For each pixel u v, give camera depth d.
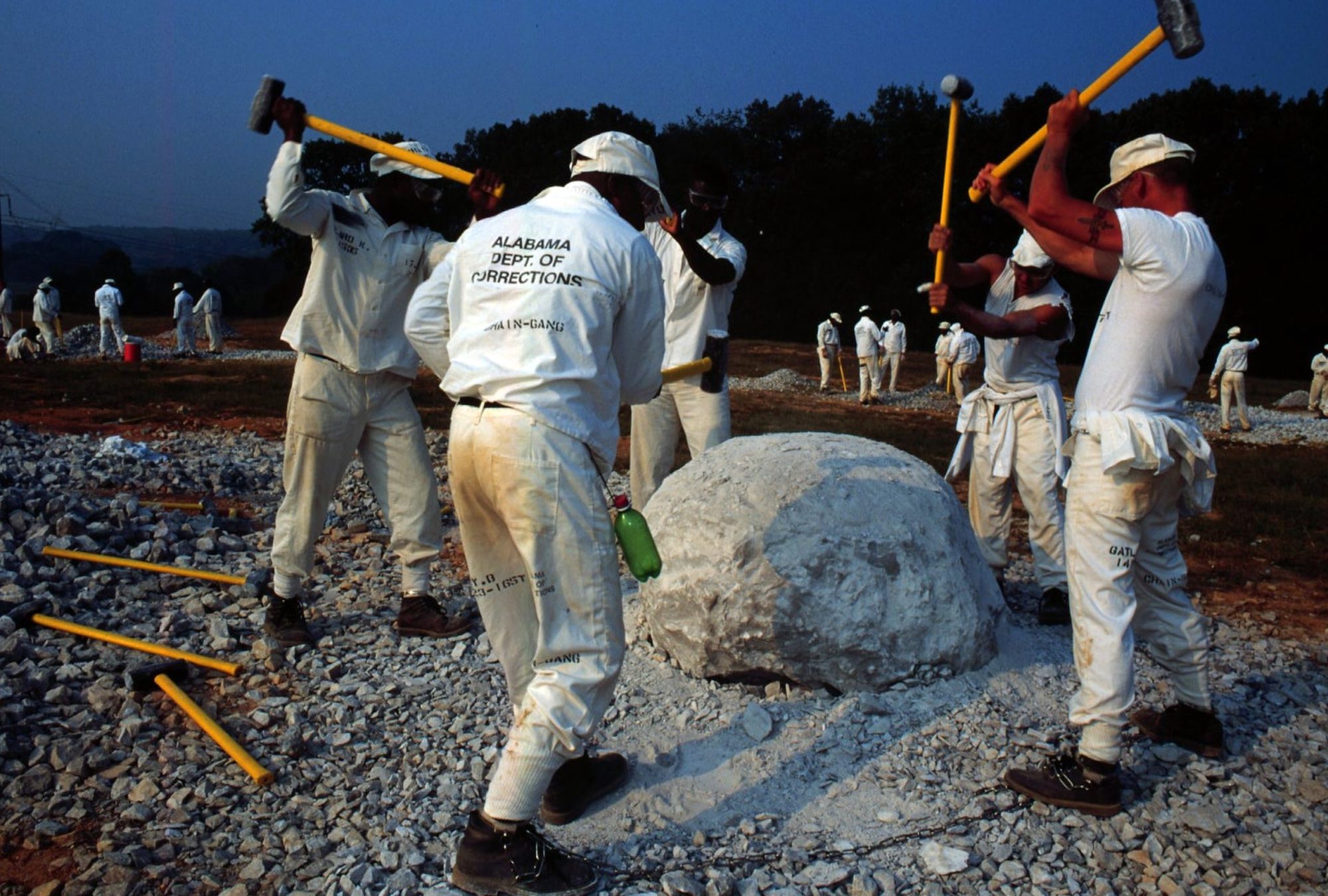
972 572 4.67
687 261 5.48
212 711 4.41
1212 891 3.31
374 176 5.15
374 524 7.69
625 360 3.39
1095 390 3.74
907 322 48.75
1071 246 3.79
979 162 46.84
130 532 6.57
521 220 3.25
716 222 5.83
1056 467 5.48
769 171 56.16
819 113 57.00
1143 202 3.88
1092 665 3.66
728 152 55.72
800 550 4.31
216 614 5.48
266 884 3.29
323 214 4.76
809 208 51.91
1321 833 3.64
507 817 3.11
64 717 4.30
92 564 6.00
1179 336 3.64
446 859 3.38
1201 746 4.10
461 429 3.16
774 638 4.31
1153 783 3.93
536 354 3.07
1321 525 9.74
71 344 27.95
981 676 4.54
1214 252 3.64
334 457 5.00
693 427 5.91
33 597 5.41
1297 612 6.71
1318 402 25.31
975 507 5.87
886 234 51.34
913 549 4.41
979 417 5.73
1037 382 5.55
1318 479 13.36
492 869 3.12
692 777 3.87
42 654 4.81
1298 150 43.12
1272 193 42.50
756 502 4.48
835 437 5.05
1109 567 3.69
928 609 4.39
